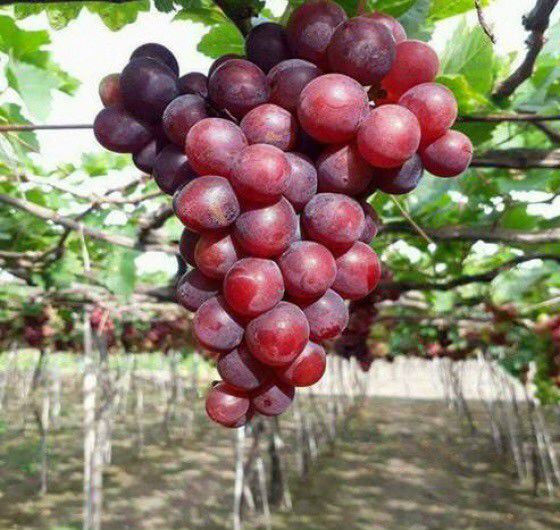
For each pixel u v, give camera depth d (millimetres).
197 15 1862
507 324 6035
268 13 1976
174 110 1248
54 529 8156
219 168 1156
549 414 17859
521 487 11047
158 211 3037
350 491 10703
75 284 5496
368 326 3795
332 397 14656
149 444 14078
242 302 1151
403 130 1129
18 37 2232
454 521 9141
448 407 20797
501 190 2992
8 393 19344
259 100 1221
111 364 21266
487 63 1998
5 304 6254
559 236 2965
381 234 3436
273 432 10094
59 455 12266
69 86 2443
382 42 1165
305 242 1217
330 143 1221
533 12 1778
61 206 3939
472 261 5188
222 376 1269
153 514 9117
